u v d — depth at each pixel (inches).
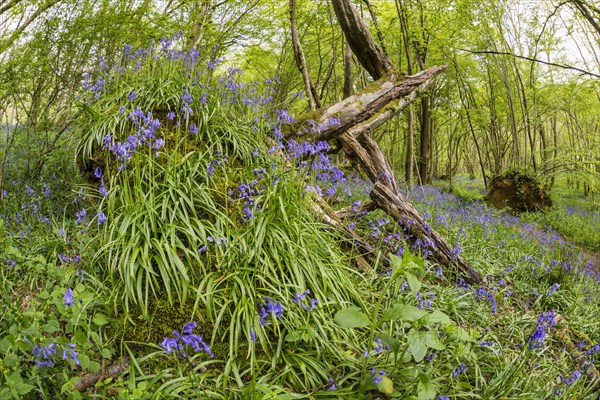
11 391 88.0
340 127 214.1
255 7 444.8
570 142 1063.6
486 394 127.5
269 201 153.3
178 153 163.6
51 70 217.0
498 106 828.6
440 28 496.1
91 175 175.6
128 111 171.6
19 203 189.0
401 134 977.5
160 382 111.6
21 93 218.8
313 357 122.3
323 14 552.4
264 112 207.6
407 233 208.5
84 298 117.5
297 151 164.7
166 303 127.3
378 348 124.0
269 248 141.2
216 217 146.2
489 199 607.5
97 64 221.3
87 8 219.9
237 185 163.8
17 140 221.3
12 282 140.7
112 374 113.0
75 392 96.1
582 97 728.3
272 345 124.4
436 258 209.2
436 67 243.6
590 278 274.4
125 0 226.7
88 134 174.1
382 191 209.9
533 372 145.9
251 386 105.2
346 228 195.0
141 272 125.8
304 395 109.9
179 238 141.9
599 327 211.6
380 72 236.4
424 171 792.3
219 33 391.5
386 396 114.3
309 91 263.9
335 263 153.9
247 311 123.6
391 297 153.6
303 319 126.7
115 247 135.9
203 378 109.9
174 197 144.6
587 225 506.0
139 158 152.8
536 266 254.8
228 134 182.4
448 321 108.8
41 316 107.7
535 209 580.7
